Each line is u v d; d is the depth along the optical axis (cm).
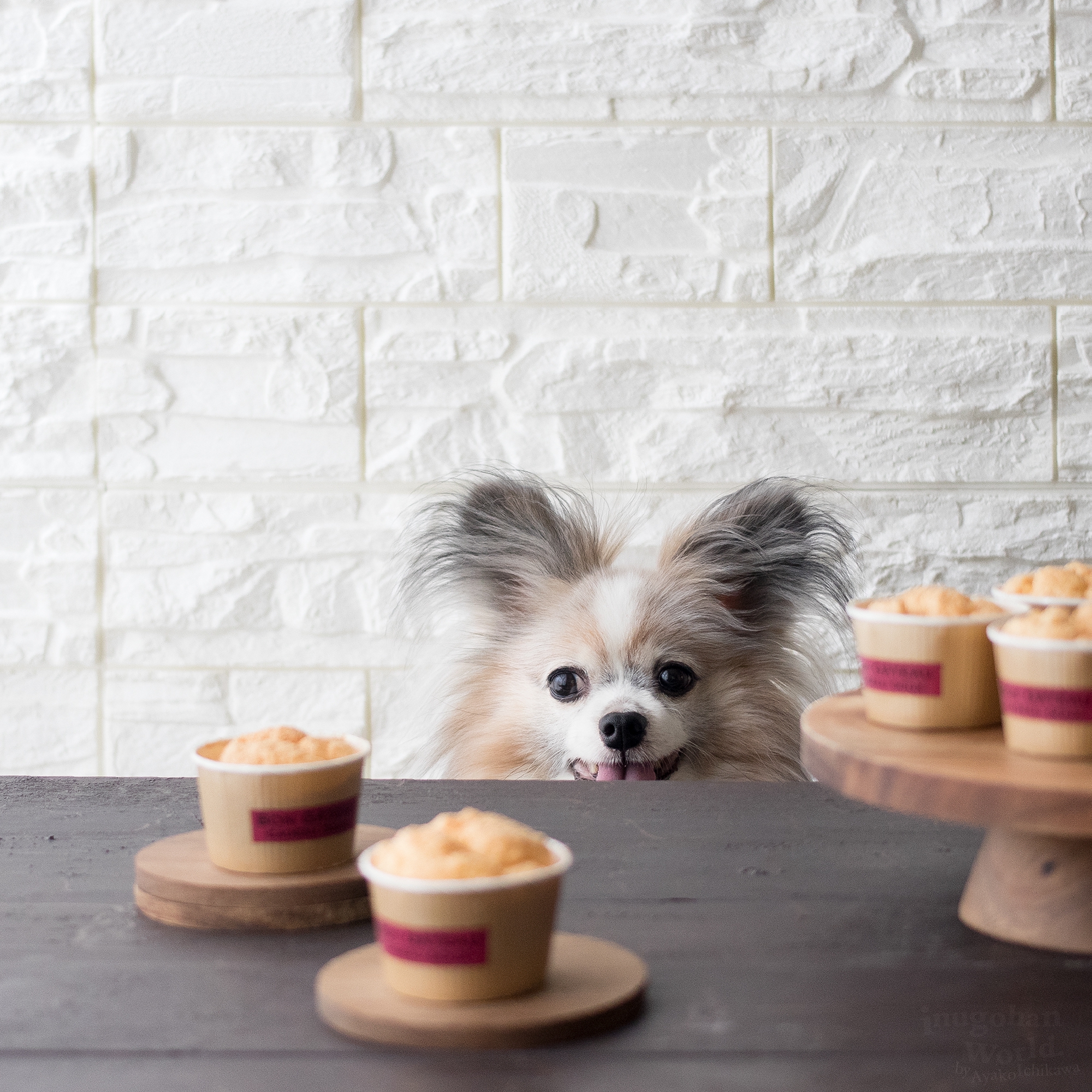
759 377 259
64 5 255
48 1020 66
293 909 81
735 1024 65
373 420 261
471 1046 62
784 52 255
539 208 258
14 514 262
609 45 255
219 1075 60
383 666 262
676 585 230
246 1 256
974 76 254
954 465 259
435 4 255
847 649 253
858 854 96
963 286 257
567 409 260
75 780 125
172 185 258
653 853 96
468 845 67
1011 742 77
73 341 260
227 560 262
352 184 258
